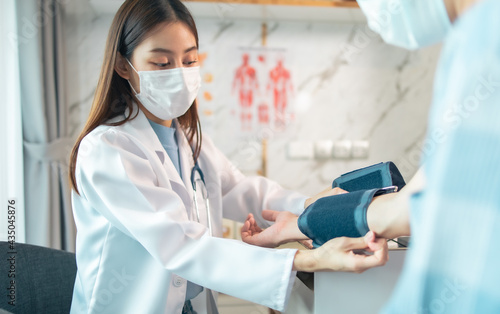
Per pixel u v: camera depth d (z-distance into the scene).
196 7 2.03
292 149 2.32
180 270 0.71
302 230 0.70
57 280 1.06
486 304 0.29
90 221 0.85
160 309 0.78
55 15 1.93
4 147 1.79
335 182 0.86
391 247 0.66
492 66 0.28
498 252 0.28
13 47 1.77
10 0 1.75
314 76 2.31
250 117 2.29
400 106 2.37
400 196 0.58
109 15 2.12
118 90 0.91
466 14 0.31
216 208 1.04
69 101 2.12
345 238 0.62
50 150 1.86
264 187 1.08
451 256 0.30
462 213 0.29
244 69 2.26
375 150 2.38
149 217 0.72
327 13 2.11
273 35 2.27
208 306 0.96
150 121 0.97
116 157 0.76
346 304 0.63
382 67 2.34
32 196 1.83
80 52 2.11
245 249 0.69
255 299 0.68
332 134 2.35
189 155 1.04
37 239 1.83
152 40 0.82
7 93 1.78
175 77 0.84
